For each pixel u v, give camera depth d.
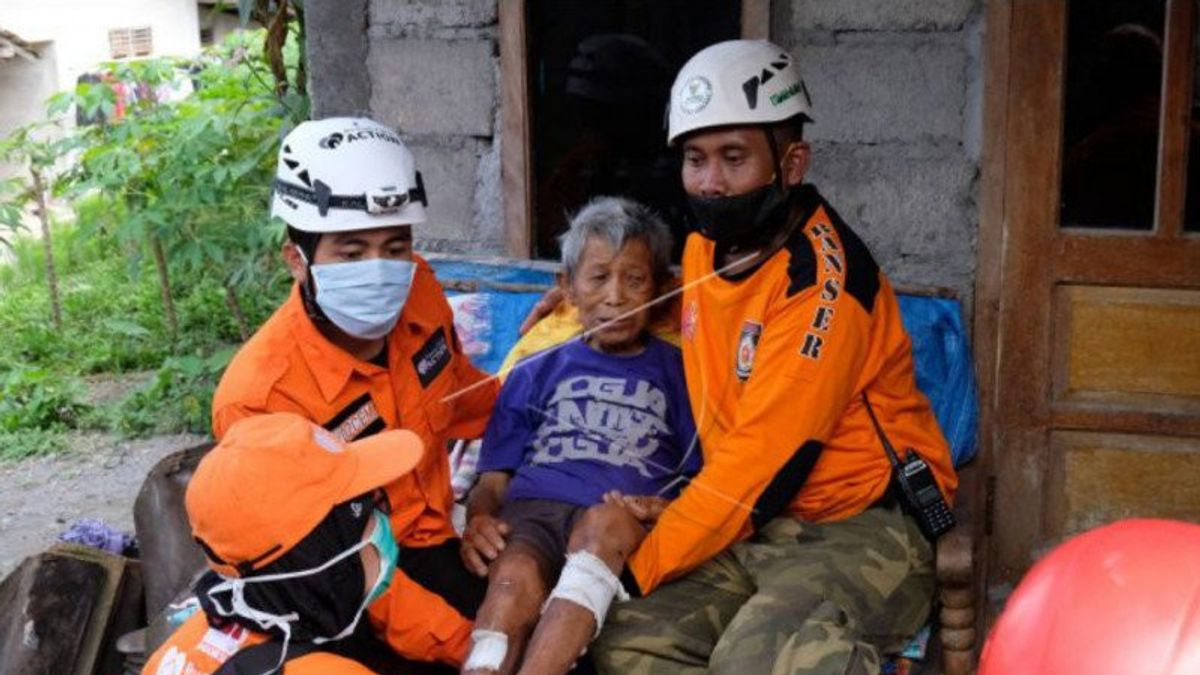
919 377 3.88
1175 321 3.74
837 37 3.88
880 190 3.93
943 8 3.78
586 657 3.11
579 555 2.99
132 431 6.90
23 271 10.01
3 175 12.08
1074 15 3.71
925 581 3.28
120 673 3.69
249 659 2.45
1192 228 3.74
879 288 3.28
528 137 4.23
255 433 2.52
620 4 4.23
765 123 3.13
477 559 3.17
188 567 3.68
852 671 2.86
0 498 6.15
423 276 3.27
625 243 3.29
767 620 3.03
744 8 3.90
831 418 3.15
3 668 3.54
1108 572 1.70
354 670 2.45
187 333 8.19
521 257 4.29
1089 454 3.87
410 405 3.12
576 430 3.36
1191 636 1.59
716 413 3.30
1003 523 3.95
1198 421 3.75
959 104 3.82
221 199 6.69
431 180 4.35
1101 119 3.75
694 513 3.10
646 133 4.30
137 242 7.64
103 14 15.70
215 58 9.26
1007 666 1.74
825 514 3.30
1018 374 3.88
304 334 3.00
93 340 8.34
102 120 7.82
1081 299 3.80
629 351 3.44
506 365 3.65
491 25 4.20
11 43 14.09
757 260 3.24
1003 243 3.82
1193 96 3.63
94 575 3.65
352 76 4.35
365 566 2.54
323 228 2.89
